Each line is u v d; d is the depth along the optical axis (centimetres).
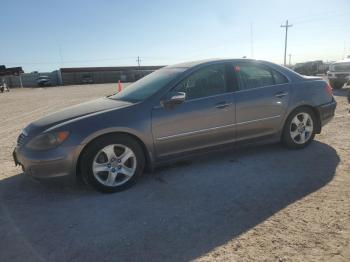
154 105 474
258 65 561
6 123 1139
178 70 521
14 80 6512
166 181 482
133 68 7588
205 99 503
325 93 609
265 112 548
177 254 308
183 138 490
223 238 329
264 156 564
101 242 335
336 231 328
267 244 314
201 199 419
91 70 7238
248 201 406
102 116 450
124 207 408
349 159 528
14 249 330
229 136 525
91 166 439
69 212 403
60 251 323
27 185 493
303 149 593
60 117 472
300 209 377
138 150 465
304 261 286
